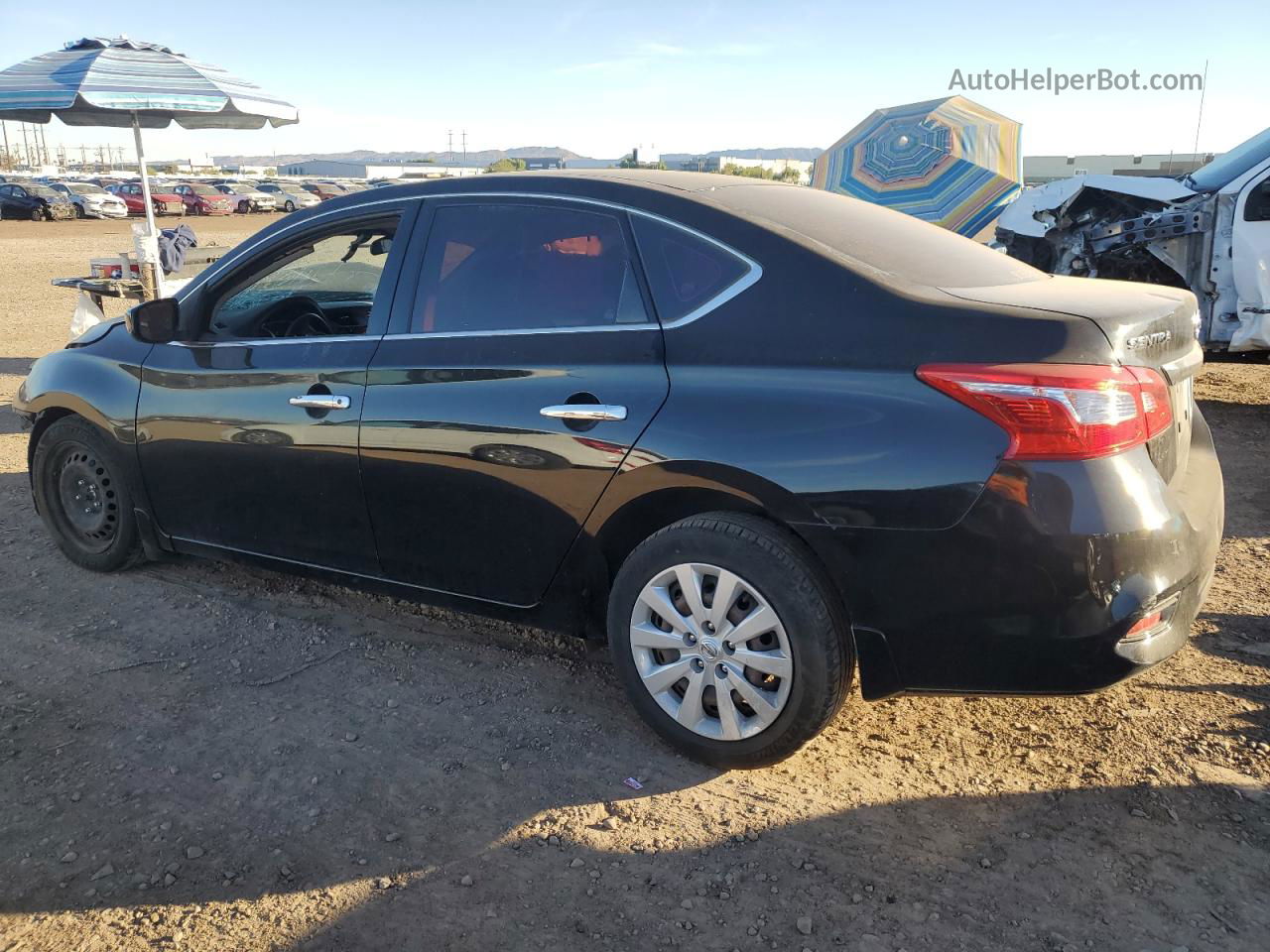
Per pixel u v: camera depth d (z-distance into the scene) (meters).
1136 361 2.50
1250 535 4.76
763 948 2.26
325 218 3.67
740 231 2.87
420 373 3.26
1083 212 7.84
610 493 2.89
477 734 3.17
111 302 14.88
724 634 2.78
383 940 2.31
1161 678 3.39
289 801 2.83
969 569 2.46
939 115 9.72
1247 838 2.58
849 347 2.61
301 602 4.18
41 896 2.47
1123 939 2.26
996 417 2.41
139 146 8.70
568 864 2.56
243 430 3.69
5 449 6.68
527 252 3.20
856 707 3.28
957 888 2.43
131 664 3.65
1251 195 6.77
